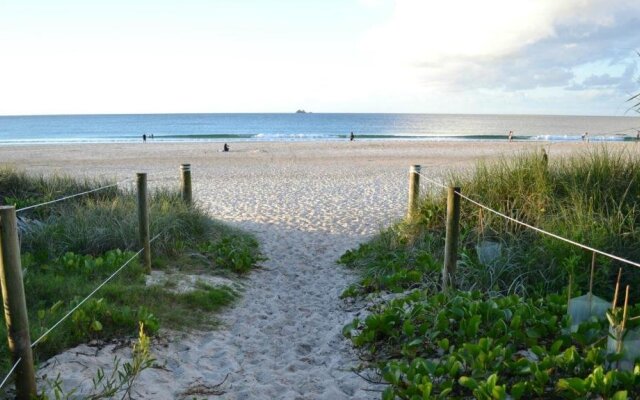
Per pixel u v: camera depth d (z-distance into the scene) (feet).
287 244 26.02
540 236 17.83
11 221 8.75
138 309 14.24
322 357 13.12
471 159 72.49
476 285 15.93
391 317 13.35
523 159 23.29
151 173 57.98
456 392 10.06
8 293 8.87
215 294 17.08
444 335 12.49
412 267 19.03
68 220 21.50
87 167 64.90
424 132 214.90
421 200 24.07
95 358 11.46
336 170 60.03
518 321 11.90
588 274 15.24
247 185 47.65
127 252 18.62
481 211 20.30
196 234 23.79
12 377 9.89
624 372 8.85
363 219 31.89
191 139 139.44
